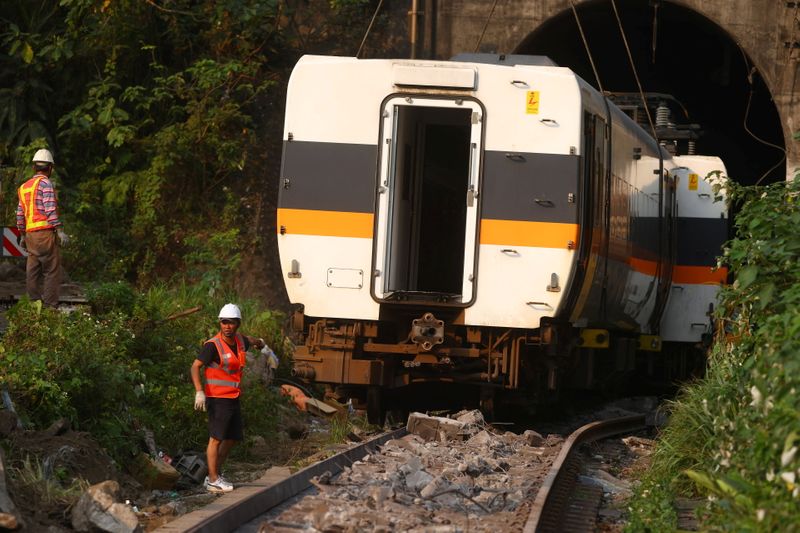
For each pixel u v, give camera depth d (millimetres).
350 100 47656
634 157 61469
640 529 31375
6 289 58938
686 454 38250
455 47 89062
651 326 71688
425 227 54781
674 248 74438
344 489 33156
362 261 47219
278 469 41219
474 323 47094
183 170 81875
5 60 84438
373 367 48000
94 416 39969
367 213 47219
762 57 89625
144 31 84688
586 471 43375
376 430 51781
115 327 46844
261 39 86500
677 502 35375
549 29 94375
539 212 47000
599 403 73500
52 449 34469
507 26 89125
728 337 43781
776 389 26094
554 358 50969
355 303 47281
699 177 76125
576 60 116625
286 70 87125
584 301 51250
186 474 40156
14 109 82250
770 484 23250
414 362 47812
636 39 119062
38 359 38281
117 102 84188
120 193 80062
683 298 76062
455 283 55688
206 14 85625
